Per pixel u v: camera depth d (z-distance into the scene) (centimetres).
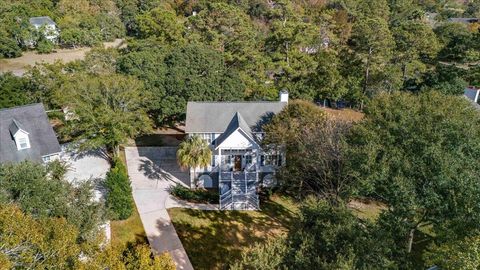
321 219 1762
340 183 2820
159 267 1553
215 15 6244
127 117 3612
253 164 3456
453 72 5750
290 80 5388
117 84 3694
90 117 3478
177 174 3738
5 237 1390
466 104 2861
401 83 5497
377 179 2114
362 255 1570
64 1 9544
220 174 3347
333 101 5625
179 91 4372
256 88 4900
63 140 4119
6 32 7775
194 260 2602
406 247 2148
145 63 4569
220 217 3081
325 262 1473
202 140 3325
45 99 4419
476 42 7419
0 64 7331
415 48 6109
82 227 2041
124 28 9775
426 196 1950
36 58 7819
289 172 3281
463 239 1719
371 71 5588
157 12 6256
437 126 2200
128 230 2862
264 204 3278
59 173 2558
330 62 5294
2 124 3131
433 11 11988
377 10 9250
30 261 1391
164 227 2925
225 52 5691
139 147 4262
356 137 2528
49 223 1661
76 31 8662
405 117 2338
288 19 7544
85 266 1459
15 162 2839
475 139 2130
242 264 1711
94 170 3659
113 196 2897
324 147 2877
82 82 3725
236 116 3509
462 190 1856
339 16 8488
